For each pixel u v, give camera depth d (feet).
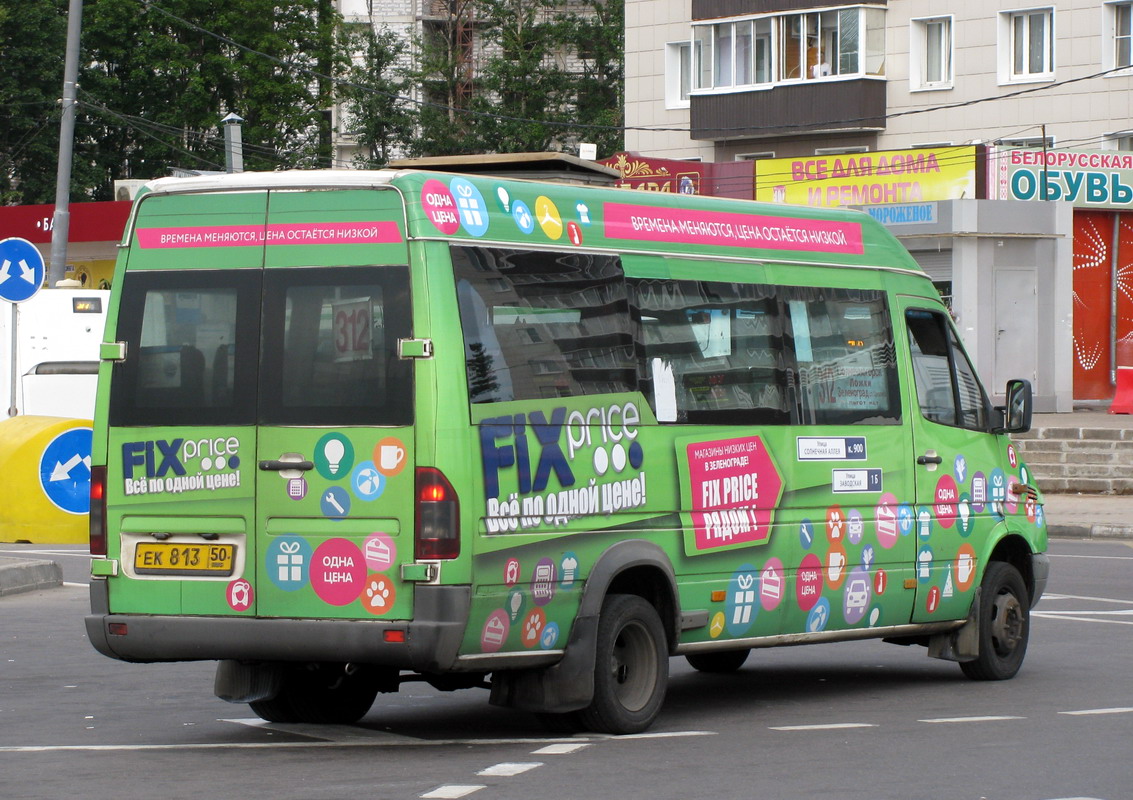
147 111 217.36
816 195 148.05
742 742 31.42
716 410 33.88
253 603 29.78
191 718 34.76
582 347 31.40
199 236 30.78
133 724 33.99
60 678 40.14
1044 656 44.55
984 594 40.24
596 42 260.62
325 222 29.91
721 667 42.39
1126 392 123.95
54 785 27.27
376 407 29.12
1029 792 26.71
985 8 170.30
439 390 28.84
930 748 30.81
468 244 29.84
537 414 30.30
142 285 31.14
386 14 269.23
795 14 177.58
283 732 33.01
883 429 37.76
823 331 36.65
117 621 30.68
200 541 30.30
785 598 35.17
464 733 32.91
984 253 133.80
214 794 26.43
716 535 33.60
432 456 28.68
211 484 30.22
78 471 71.97
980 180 138.10
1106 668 42.45
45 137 207.31
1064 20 166.61
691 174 155.74
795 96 177.17
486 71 255.09
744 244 35.27
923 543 38.58
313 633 29.17
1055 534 80.94
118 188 154.92
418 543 28.60
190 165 215.51
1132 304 141.38
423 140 247.91
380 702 37.68
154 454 30.68
